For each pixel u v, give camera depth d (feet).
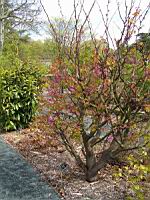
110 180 15.08
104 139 16.01
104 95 13.60
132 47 13.48
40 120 15.94
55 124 14.58
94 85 13.47
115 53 13.50
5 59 38.06
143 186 13.33
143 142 14.40
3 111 24.26
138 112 13.69
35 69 25.21
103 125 14.32
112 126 13.65
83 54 14.66
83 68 13.78
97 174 15.03
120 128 13.60
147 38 13.53
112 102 13.91
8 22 94.17
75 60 13.79
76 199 13.37
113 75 13.46
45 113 16.44
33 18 84.33
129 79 13.85
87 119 14.99
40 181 15.12
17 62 26.91
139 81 13.19
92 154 14.75
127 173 14.56
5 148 20.31
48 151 19.45
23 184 14.76
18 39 85.15
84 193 13.92
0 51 69.77
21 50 67.51
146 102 13.17
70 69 14.12
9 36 93.76
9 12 86.43
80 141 15.42
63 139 15.14
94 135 14.90
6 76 23.97
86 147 14.56
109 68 13.44
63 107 14.11
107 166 16.20
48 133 15.97
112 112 13.87
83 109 13.92
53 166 17.07
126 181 14.65
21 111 24.67
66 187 14.51
